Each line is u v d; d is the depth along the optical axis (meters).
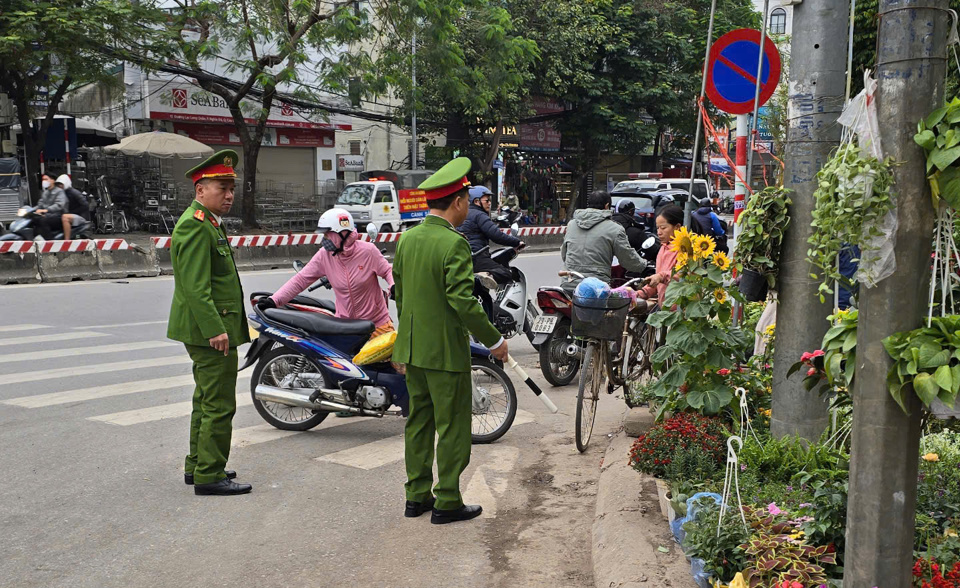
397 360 4.41
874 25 11.31
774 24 31.45
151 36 19.89
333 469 5.30
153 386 7.24
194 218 4.61
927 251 2.43
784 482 3.92
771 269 4.18
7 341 9.16
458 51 23.14
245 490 4.84
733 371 4.86
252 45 21.19
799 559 2.93
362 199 24.31
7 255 14.29
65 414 6.35
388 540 4.21
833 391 3.80
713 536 3.20
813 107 4.03
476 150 30.94
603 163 39.47
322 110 25.16
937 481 3.61
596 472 5.27
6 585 3.64
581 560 3.99
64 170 22.23
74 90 22.22
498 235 8.23
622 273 8.80
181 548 4.07
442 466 4.41
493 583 3.75
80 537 4.18
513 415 5.99
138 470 5.18
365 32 21.53
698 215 10.20
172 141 22.91
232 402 4.84
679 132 35.34
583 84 29.86
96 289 13.42
